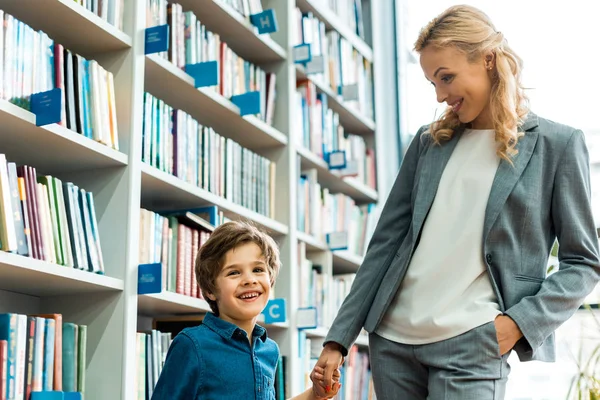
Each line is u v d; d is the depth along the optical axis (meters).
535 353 1.57
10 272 1.90
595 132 3.63
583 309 3.31
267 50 3.15
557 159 1.63
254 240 1.74
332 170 3.53
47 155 2.16
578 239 1.59
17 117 1.88
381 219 1.81
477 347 1.52
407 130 4.22
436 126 1.76
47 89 2.03
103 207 2.24
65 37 2.27
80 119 2.11
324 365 1.72
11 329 1.80
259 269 1.73
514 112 1.63
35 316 1.93
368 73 4.10
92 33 2.24
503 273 1.57
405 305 1.64
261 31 3.01
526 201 1.59
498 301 1.56
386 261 1.75
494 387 1.52
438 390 1.54
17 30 1.94
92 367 2.14
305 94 3.38
